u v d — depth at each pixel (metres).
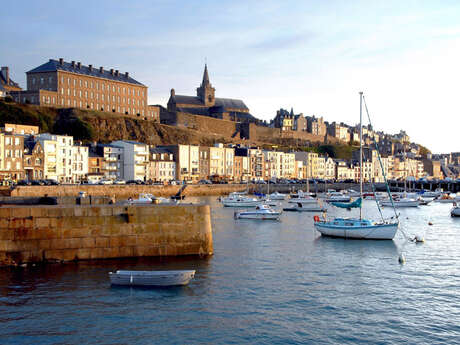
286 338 27.20
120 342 26.19
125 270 36.84
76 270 36.69
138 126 194.12
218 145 185.38
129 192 121.00
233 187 152.62
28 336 26.55
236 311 30.84
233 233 61.94
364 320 30.02
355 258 46.62
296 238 58.09
